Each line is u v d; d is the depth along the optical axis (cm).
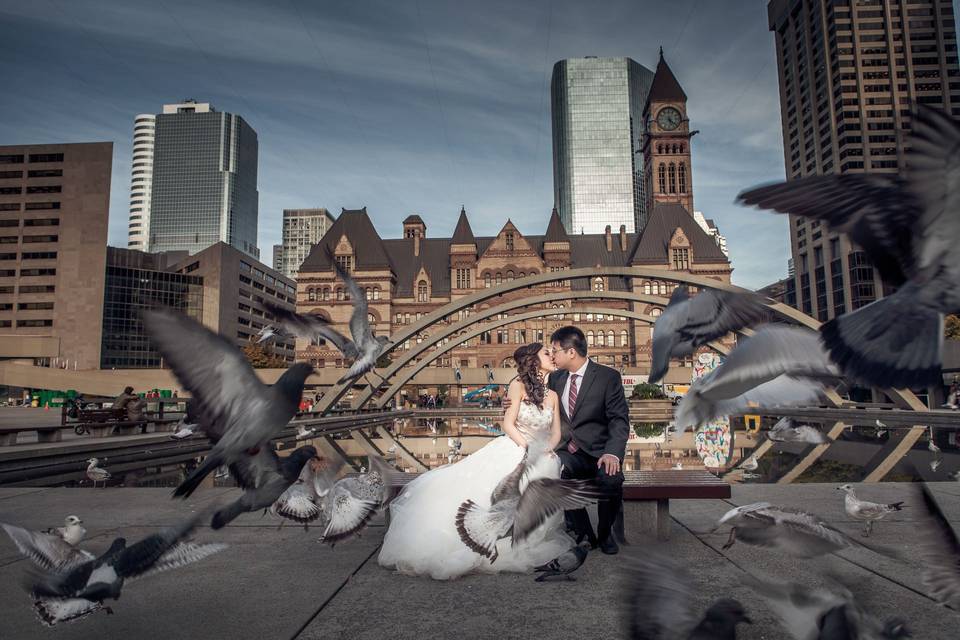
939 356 100
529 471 398
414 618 353
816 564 446
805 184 111
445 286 9206
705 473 575
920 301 105
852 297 8338
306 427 2508
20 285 9281
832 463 1538
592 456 466
